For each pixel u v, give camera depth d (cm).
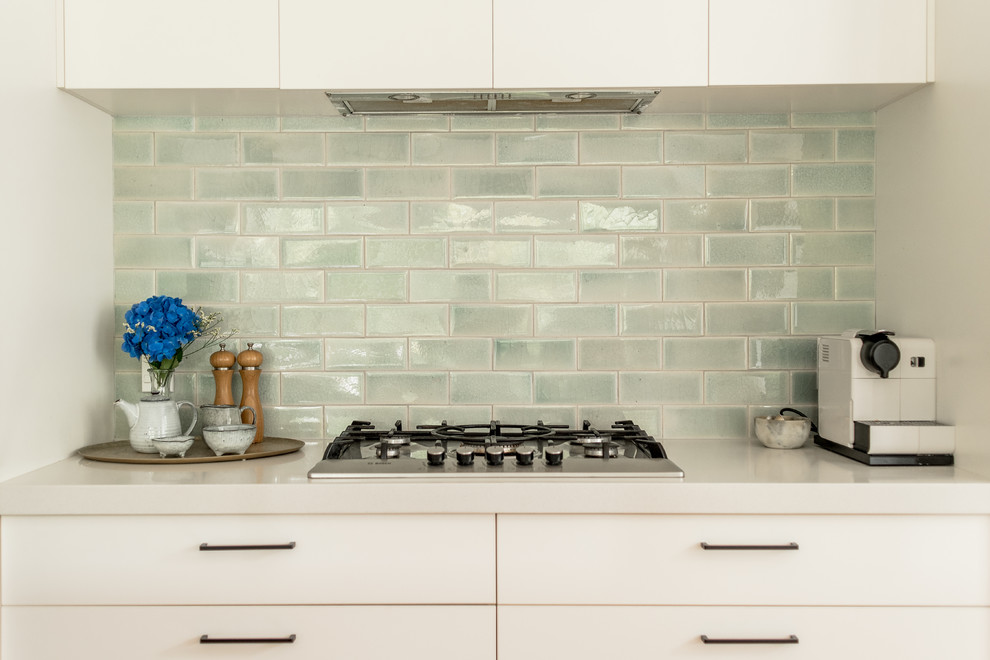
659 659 173
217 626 173
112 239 230
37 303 191
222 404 222
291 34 198
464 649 173
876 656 171
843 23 197
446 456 191
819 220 231
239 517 173
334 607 173
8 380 179
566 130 231
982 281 178
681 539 172
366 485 172
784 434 213
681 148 231
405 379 233
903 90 204
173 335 213
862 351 198
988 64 174
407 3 198
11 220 180
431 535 173
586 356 233
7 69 178
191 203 231
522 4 197
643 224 232
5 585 173
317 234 233
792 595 172
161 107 220
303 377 233
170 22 198
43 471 188
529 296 233
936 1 196
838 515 172
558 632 173
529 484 171
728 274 232
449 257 232
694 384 233
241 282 233
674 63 197
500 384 233
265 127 231
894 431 190
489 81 197
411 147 231
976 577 171
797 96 211
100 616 173
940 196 195
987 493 169
